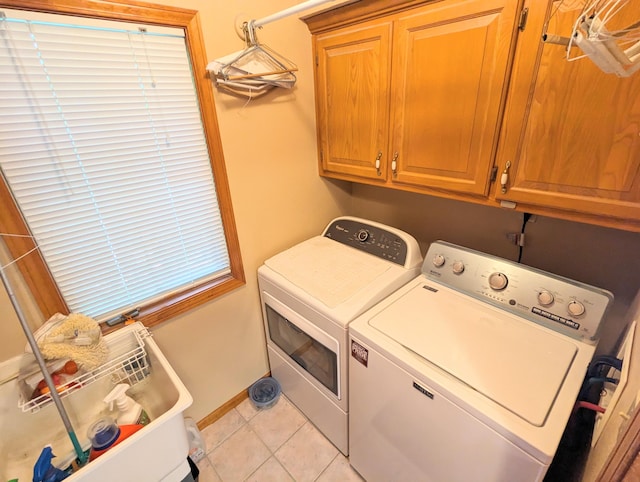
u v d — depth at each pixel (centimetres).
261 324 190
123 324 131
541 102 98
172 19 114
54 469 88
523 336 109
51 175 105
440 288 139
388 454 128
